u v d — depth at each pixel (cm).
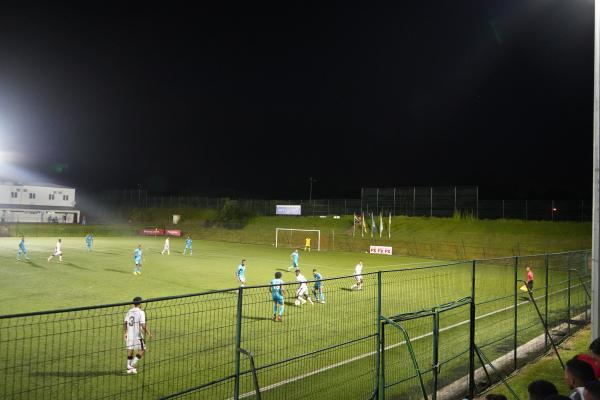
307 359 1105
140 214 8962
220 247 5497
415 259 4447
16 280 2402
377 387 799
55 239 5953
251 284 2459
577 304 1878
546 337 1223
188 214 8238
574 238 4369
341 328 1417
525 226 4850
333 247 5659
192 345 1199
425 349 1221
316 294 1909
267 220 7119
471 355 923
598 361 550
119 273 2772
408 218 5950
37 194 8506
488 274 3017
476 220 5322
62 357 1060
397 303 1833
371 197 6525
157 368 1022
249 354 621
